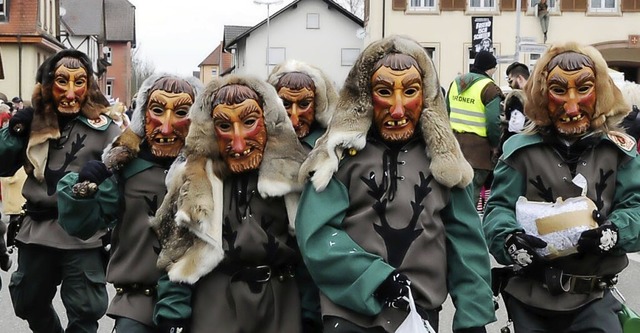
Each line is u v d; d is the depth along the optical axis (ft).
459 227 13.37
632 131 27.94
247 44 153.48
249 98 13.94
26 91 129.29
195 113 14.16
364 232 13.10
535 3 74.08
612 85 14.94
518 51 52.85
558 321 14.94
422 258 13.03
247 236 13.94
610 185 14.88
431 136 13.21
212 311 14.07
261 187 13.91
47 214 19.63
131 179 15.61
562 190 14.92
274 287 14.12
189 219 13.87
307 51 152.56
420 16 106.93
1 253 20.77
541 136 15.17
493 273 15.46
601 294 14.82
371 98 13.34
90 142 19.92
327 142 13.30
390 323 12.69
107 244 19.62
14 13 129.49
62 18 192.13
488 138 31.78
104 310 19.81
